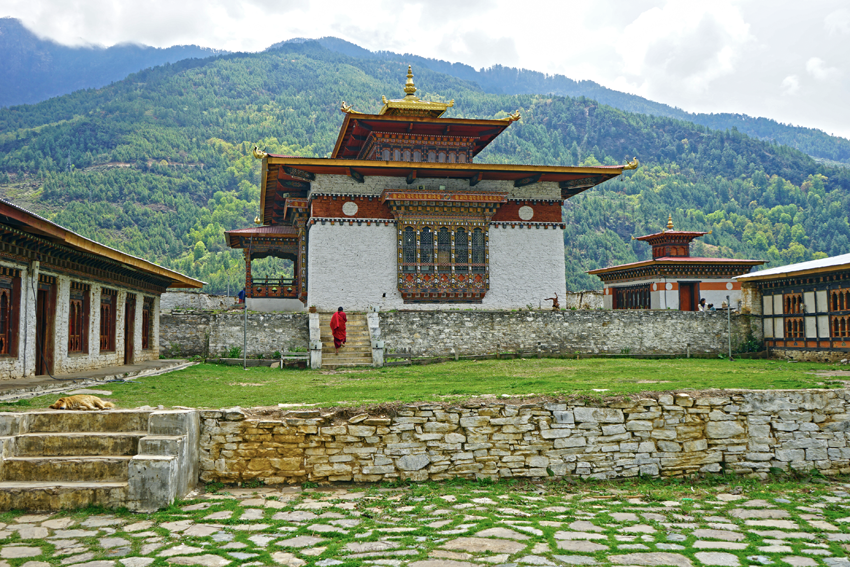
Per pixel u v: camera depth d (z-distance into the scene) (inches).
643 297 1849.2
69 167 7677.2
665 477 476.1
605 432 469.1
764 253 6943.9
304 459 422.9
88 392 539.2
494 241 1336.1
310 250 1268.5
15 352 569.0
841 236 7057.1
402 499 388.5
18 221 485.7
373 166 1214.9
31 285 593.3
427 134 1385.3
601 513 366.3
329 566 272.8
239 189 7549.2
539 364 964.6
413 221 1272.1
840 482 494.6
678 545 309.9
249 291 1530.5
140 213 6343.5
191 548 293.1
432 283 1272.1
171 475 357.7
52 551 287.4
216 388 612.1
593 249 6392.7
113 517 337.7
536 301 1337.4
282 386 646.5
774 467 497.0
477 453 447.5
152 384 643.5
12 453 366.3
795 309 1173.7
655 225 7396.7
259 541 304.2
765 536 327.6
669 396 487.8
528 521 345.1
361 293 1268.5
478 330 1143.6
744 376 706.8
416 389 580.1
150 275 933.8
